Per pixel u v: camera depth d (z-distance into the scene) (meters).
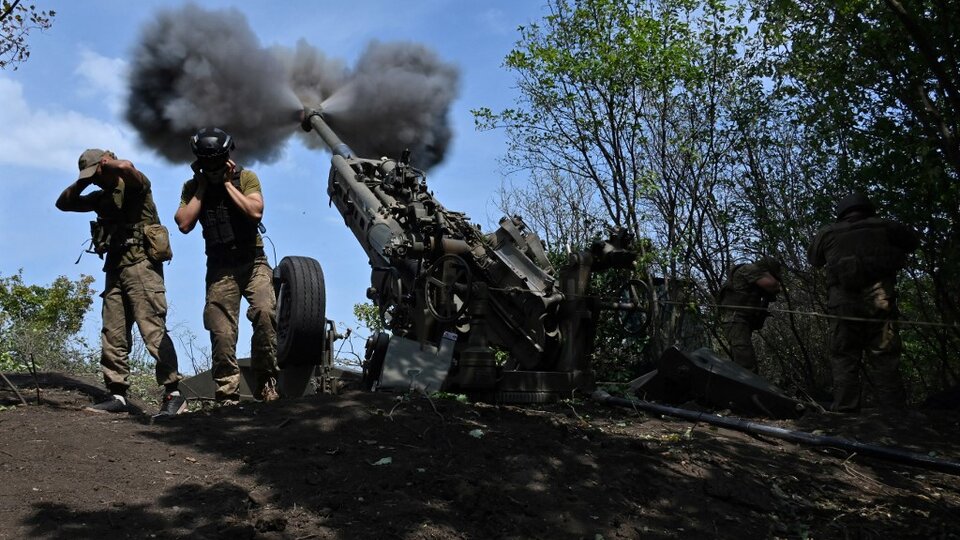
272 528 3.71
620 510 4.35
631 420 6.16
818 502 4.84
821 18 8.50
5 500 3.75
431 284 6.48
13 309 15.47
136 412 5.91
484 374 6.36
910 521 4.67
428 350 6.36
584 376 6.77
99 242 5.64
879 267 7.05
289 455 4.46
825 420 6.53
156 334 5.63
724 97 10.47
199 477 4.18
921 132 8.04
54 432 4.61
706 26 10.45
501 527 4.00
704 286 10.70
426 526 3.86
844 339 7.16
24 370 8.55
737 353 8.30
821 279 9.84
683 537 4.20
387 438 4.81
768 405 6.72
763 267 8.29
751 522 4.47
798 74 9.24
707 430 5.96
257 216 5.75
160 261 5.72
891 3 6.71
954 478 5.46
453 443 4.84
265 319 5.83
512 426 5.34
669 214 10.85
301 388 6.40
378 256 7.49
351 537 3.69
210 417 5.08
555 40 11.11
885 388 7.10
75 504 3.78
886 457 5.28
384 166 8.12
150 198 5.80
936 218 8.07
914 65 7.75
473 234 6.88
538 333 6.72
